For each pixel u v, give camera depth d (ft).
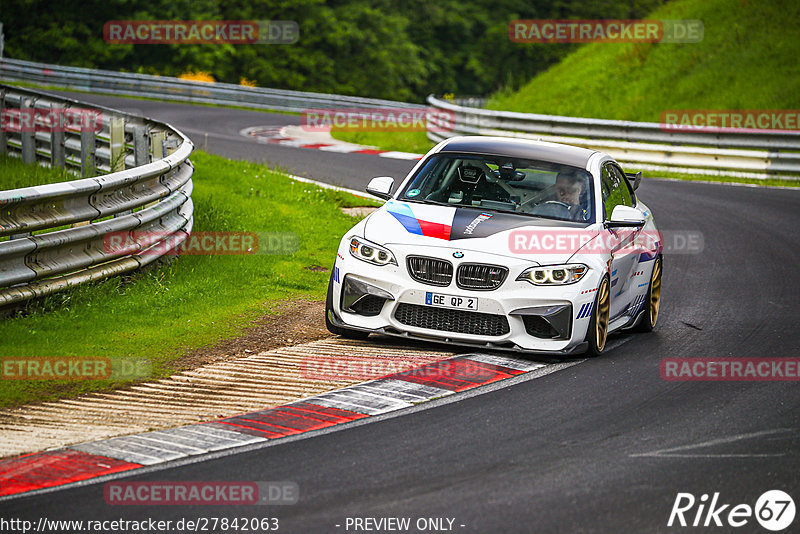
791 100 283.38
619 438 63.82
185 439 61.57
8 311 85.05
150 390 71.61
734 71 312.09
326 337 89.56
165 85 408.87
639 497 53.78
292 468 57.00
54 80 405.80
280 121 354.54
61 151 161.58
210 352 82.74
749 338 96.02
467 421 66.49
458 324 82.74
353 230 88.28
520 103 376.68
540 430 64.95
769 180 229.66
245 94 411.75
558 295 81.61
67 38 547.49
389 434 63.41
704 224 169.27
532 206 89.81
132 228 101.35
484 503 52.24
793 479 57.31
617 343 94.27
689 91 313.94
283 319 96.02
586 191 91.56
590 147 251.60
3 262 83.46
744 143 235.81
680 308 111.04
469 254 82.28
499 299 81.35
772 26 325.21
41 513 50.16
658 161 242.78
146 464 57.31
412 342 88.28
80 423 64.03
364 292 84.38
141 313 92.27
